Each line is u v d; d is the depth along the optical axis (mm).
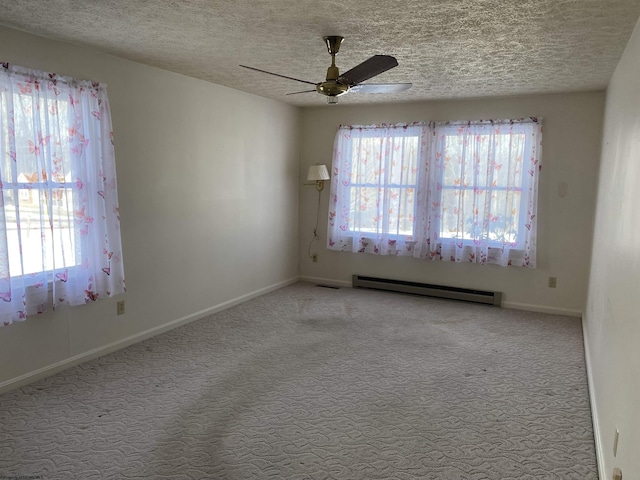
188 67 3879
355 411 2816
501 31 2760
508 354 3764
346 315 4773
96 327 3566
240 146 5004
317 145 6027
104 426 2600
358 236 5738
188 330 4262
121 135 3643
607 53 3131
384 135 5496
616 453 1915
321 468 2252
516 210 4957
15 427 2578
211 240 4699
